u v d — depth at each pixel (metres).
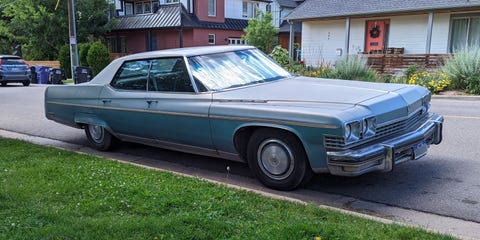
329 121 4.22
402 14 20.42
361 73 15.38
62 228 3.56
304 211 4.00
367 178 5.30
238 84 5.51
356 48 22.64
